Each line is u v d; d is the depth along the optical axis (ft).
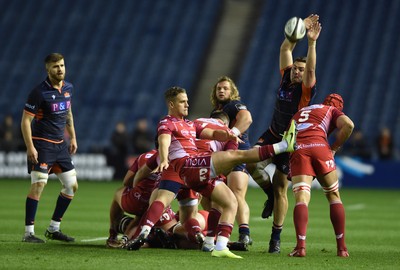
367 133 284.82
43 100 97.14
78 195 197.98
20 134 271.08
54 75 97.35
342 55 311.47
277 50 320.50
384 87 298.35
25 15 354.95
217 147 96.02
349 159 254.68
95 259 77.61
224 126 90.22
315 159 85.61
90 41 343.46
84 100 321.73
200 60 328.08
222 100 101.45
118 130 265.13
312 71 92.22
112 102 319.47
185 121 87.71
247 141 101.04
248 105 302.04
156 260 77.82
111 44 341.21
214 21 342.85
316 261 80.59
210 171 81.71
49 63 97.35
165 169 84.89
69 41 344.08
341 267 76.02
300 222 84.43
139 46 338.54
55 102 98.07
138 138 262.26
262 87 308.19
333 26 322.96
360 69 305.73
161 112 311.88
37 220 130.62
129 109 315.17
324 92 300.20
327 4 331.98
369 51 311.27
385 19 321.32
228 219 82.69
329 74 305.53
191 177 82.74
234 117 100.27
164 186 84.33
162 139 83.41
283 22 329.93
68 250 86.28
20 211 146.92
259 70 314.76
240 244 91.97
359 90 298.35
